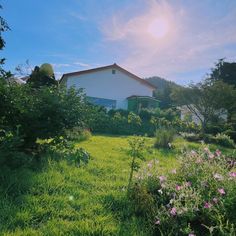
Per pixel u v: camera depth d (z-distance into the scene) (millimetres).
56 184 4301
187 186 3736
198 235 3072
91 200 3891
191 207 3268
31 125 5793
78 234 2973
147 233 3084
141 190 3787
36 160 5445
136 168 4855
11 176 4168
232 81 37375
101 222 3291
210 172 4152
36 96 6156
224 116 23734
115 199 3965
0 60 5383
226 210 3199
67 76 26812
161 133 10547
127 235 3010
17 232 2840
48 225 3061
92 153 7574
